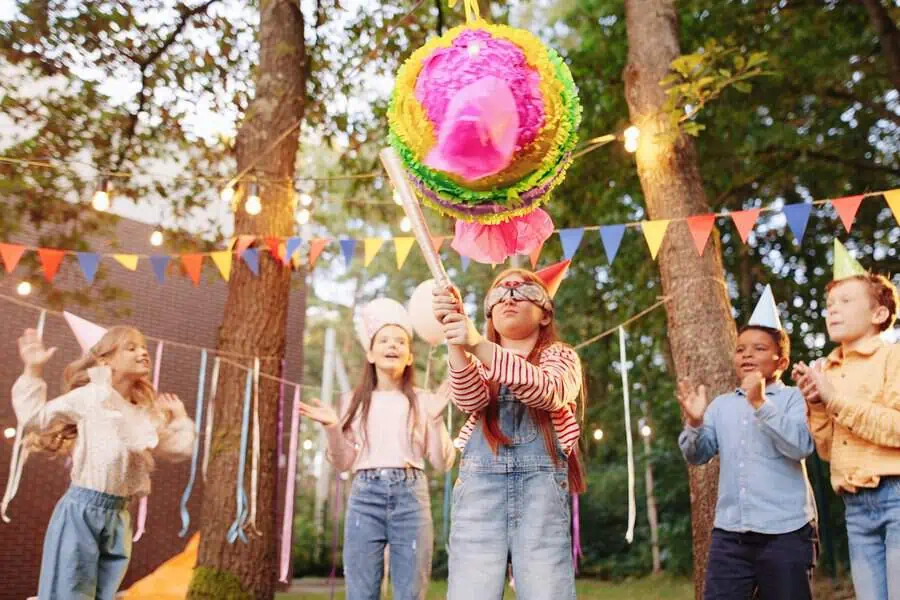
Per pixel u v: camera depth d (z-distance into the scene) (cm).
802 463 293
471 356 198
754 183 830
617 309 927
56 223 668
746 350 311
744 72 518
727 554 291
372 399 333
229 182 472
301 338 1134
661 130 461
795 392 303
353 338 2394
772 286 860
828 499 698
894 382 249
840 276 293
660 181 457
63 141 657
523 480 195
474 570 192
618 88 789
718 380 418
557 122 174
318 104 677
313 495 1658
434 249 185
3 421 821
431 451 326
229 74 678
